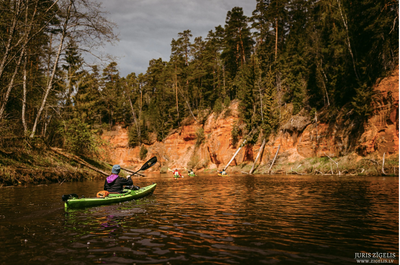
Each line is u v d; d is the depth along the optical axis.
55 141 23.80
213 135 46.72
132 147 61.75
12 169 15.17
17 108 22.05
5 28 18.02
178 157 54.03
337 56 32.44
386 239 4.08
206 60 55.69
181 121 57.62
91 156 26.52
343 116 28.97
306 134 32.75
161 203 7.79
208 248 3.65
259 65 46.16
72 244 3.84
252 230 4.62
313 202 7.92
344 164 25.53
